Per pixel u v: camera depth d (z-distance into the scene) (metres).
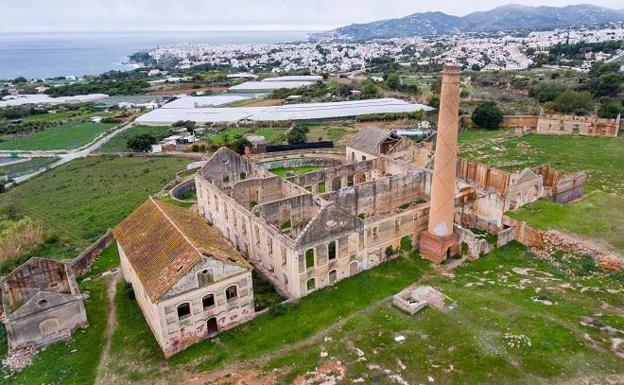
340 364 34.50
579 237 49.88
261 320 40.88
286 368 34.56
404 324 38.69
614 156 85.81
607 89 131.50
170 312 35.84
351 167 67.50
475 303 40.94
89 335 40.19
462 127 117.31
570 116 105.81
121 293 46.47
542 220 53.97
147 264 39.16
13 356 37.69
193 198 74.62
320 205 51.81
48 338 39.38
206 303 38.09
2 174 92.50
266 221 47.84
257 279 48.84
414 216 51.12
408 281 46.31
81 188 80.69
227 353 36.81
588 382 31.16
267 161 88.75
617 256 46.09
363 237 46.94
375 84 174.75
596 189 69.12
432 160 68.62
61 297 39.34
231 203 52.97
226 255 39.41
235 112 141.75
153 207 46.75
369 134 82.19
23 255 54.25
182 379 34.31
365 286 45.50
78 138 120.88
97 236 59.19
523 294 42.31
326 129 119.06
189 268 35.75
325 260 44.50
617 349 34.16
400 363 34.12
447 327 37.69
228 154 64.12
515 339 35.22
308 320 40.44
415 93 162.88
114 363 36.62
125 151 106.00
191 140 110.38
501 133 109.75
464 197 57.28
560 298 41.44
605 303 40.44
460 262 49.75
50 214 68.38
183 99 174.38
